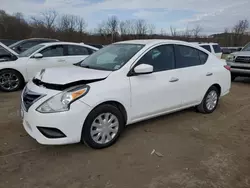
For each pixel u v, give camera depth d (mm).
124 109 3609
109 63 3891
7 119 4562
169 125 4484
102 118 3414
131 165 3098
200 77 4746
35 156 3258
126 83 3570
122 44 4406
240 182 2811
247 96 7180
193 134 4113
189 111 5352
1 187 2621
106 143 3496
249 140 3941
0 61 6922
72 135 3129
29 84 3627
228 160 3279
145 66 3582
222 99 6641
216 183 2773
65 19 45469
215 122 4734
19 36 46656
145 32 44031
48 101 3055
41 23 45031
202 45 11516
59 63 7516
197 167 3086
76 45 7996
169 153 3428
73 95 3090
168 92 4160
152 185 2711
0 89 6820
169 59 4273
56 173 2893
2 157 3203
